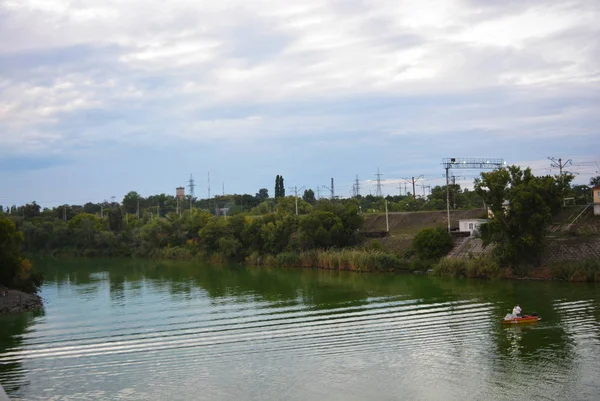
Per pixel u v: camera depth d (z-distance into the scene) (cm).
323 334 6644
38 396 4975
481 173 10856
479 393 4675
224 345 6372
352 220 14812
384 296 9100
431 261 12125
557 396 4566
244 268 14900
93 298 10288
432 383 4925
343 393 4803
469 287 9638
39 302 9850
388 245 13812
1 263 10275
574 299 8081
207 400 4775
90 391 5056
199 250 18338
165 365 5722
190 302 9388
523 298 8331
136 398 4869
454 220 14475
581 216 11612
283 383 5091
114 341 6769
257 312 8200
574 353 5544
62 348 6519
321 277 12106
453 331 6500
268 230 15925
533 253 10538
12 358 6147
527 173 10788
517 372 5094
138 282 12481
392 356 5681
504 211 10575
